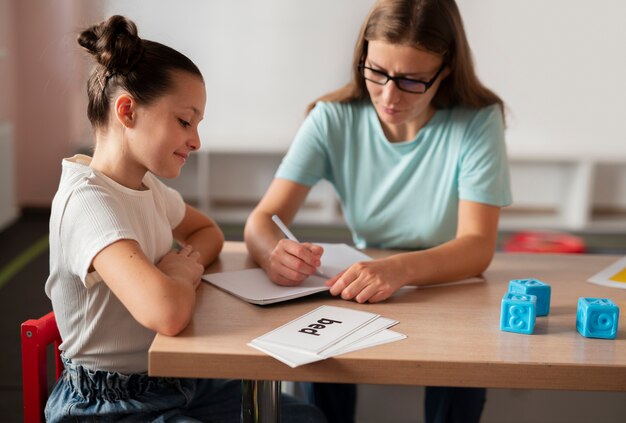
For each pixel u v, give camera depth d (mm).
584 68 4195
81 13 4172
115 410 1219
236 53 4242
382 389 1838
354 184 1712
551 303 1283
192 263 1304
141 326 1240
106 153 1258
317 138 1680
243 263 1496
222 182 4484
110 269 1119
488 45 4168
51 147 4324
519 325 1129
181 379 1296
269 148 4172
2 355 2449
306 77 4270
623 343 1098
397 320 1171
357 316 1176
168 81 1197
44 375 1269
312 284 1322
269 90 4289
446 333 1120
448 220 1671
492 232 1512
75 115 4293
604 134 4270
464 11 4129
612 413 1785
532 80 4207
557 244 3336
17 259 3473
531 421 1793
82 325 1228
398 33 1374
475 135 1588
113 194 1234
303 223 4293
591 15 4133
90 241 1141
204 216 1559
